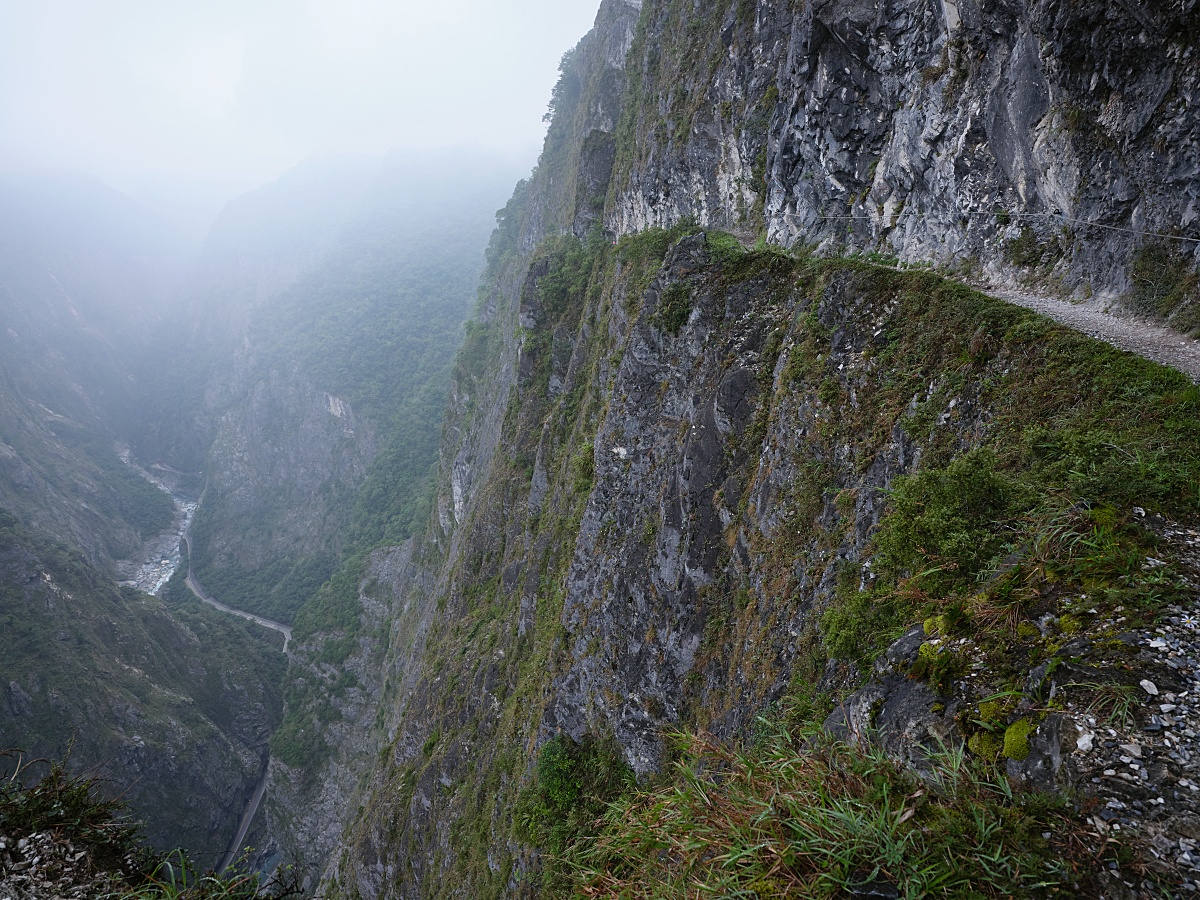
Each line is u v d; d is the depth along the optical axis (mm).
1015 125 13586
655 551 18516
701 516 16859
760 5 26859
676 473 18297
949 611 6086
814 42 18953
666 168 36219
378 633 85125
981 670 5469
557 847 17422
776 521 13922
